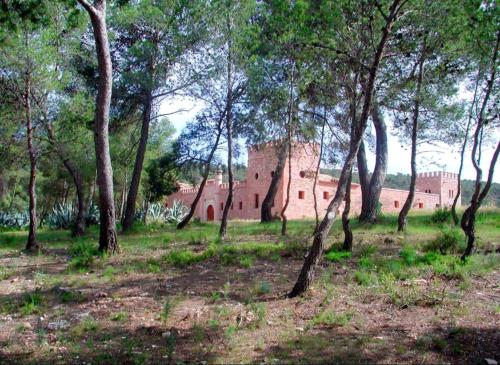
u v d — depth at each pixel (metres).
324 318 5.30
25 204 41.59
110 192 11.61
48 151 14.82
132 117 21.55
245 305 6.19
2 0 11.70
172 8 18.05
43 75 12.88
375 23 8.47
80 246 12.24
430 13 8.65
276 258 10.16
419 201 43.69
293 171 35.69
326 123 15.20
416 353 4.27
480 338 4.64
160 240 15.00
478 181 8.83
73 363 4.30
